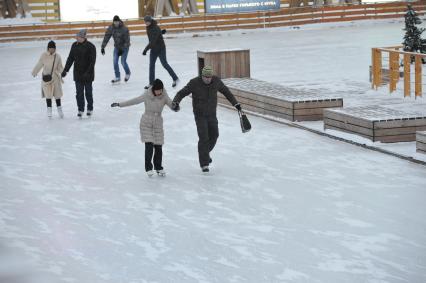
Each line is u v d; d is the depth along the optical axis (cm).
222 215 1010
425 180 1156
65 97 2208
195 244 892
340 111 1509
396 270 793
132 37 4556
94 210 1047
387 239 892
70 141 1545
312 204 1048
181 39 4450
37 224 982
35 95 2267
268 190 1129
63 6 4709
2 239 916
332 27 4991
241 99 1864
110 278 783
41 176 1254
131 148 1464
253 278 779
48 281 772
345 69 2641
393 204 1034
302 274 788
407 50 2577
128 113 1883
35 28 4438
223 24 4831
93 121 1775
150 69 2236
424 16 5222
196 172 1258
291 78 2431
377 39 3825
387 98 1920
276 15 4950
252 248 873
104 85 2447
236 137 1530
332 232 923
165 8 4844
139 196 1117
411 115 1431
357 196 1080
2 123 1781
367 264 812
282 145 1443
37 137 1595
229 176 1223
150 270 806
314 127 1579
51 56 1812
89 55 1802
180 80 2477
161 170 1233
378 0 5453
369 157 1317
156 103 1220
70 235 934
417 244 872
